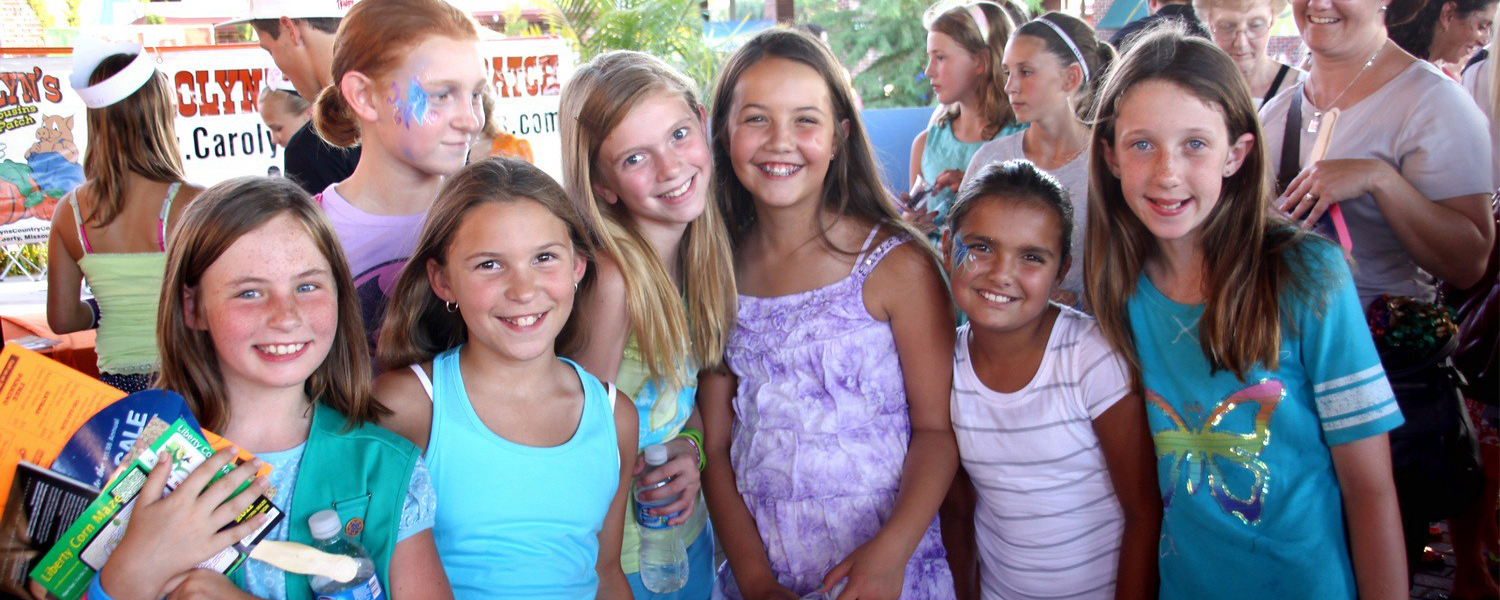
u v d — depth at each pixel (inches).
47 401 48.7
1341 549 64.9
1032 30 119.8
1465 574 108.9
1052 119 120.6
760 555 77.5
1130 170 64.9
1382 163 84.6
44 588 48.6
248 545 51.0
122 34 279.0
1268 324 62.1
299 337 54.4
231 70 169.5
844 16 444.5
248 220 53.6
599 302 72.7
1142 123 63.7
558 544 64.4
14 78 184.9
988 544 79.3
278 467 56.2
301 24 132.1
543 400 66.3
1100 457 73.6
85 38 104.6
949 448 77.4
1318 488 64.1
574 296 71.6
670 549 78.7
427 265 67.2
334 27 133.1
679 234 79.5
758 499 78.0
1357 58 91.7
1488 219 87.8
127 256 106.9
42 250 233.6
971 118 151.1
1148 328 68.8
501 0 344.2
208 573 50.0
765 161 73.8
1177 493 68.1
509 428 65.0
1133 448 71.2
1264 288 62.6
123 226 107.6
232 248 53.3
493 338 62.9
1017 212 69.6
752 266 81.5
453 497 63.2
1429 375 82.0
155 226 107.0
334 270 57.8
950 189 139.5
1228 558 66.4
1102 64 118.0
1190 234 66.0
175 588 49.3
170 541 48.3
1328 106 95.1
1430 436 81.1
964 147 151.9
